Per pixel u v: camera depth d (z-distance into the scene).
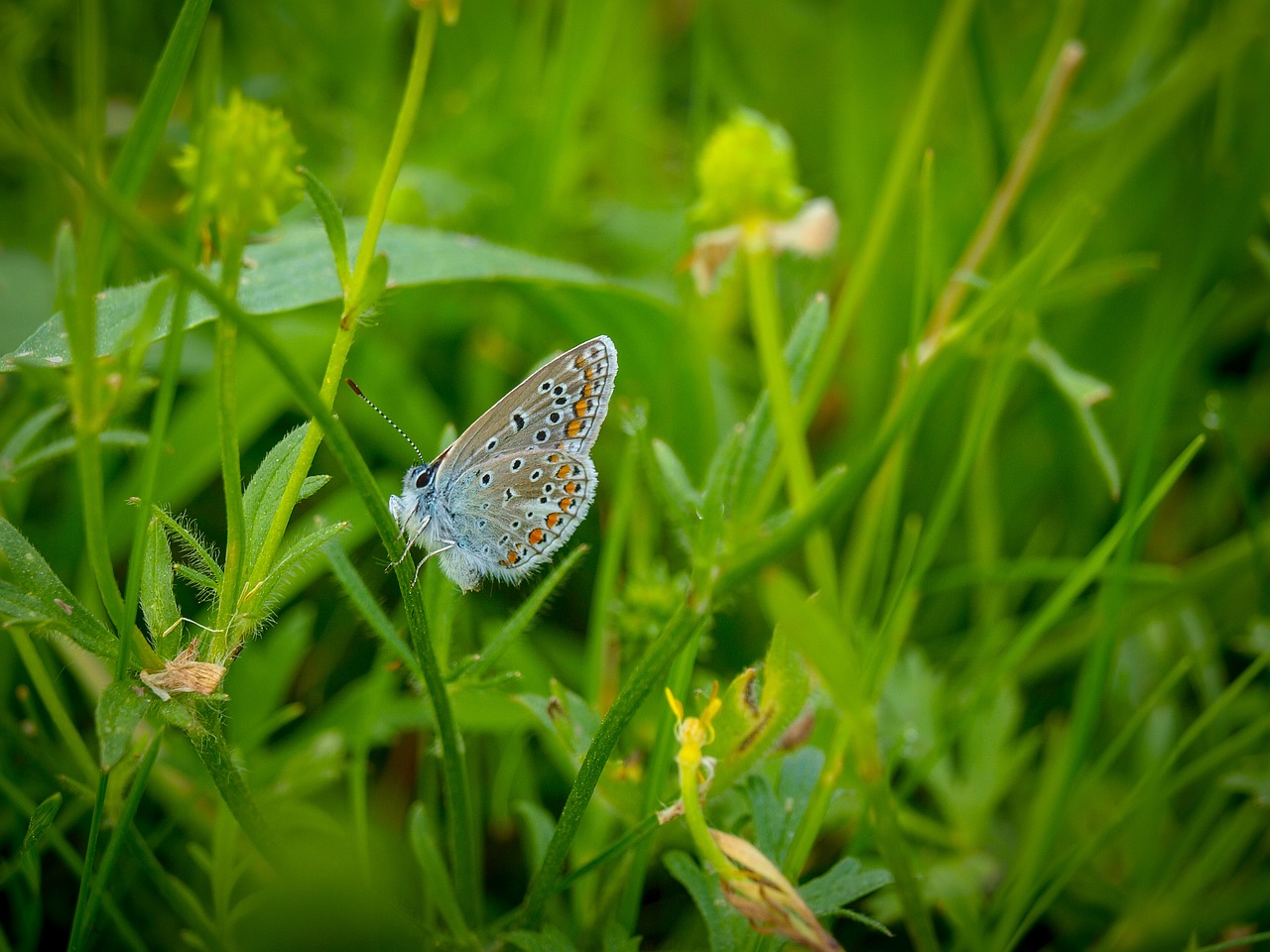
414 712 0.29
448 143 0.33
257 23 0.34
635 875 0.27
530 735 0.30
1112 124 0.33
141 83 0.34
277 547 0.26
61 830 0.28
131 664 0.26
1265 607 0.30
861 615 0.32
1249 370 0.33
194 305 0.28
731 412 0.33
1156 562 0.33
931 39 0.33
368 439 0.32
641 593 0.29
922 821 0.29
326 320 0.32
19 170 0.33
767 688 0.26
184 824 0.29
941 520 0.29
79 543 0.30
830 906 0.26
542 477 0.28
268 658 0.29
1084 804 0.30
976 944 0.28
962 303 0.32
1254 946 0.29
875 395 0.33
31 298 0.31
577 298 0.32
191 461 0.31
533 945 0.26
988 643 0.31
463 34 0.35
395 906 0.27
